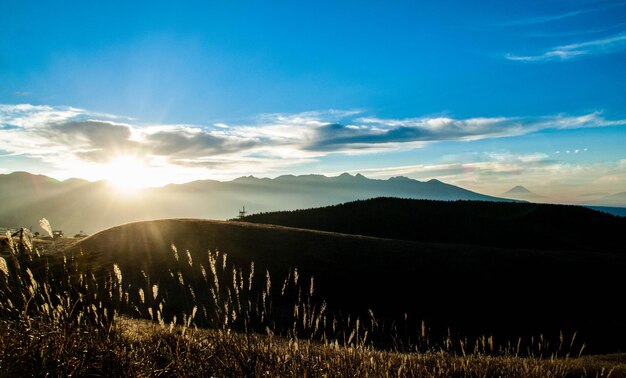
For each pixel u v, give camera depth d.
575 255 39.75
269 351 5.63
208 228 41.44
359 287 30.98
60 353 4.59
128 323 6.94
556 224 74.56
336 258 35.53
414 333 24.03
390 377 6.15
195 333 6.50
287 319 22.53
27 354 4.49
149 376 4.67
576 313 28.80
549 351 22.41
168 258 32.91
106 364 4.75
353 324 24.55
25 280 5.13
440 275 33.66
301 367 5.39
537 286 32.62
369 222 75.06
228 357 5.43
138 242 36.66
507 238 68.44
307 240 39.53
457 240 67.69
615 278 34.50
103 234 38.72
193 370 4.98
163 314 18.89
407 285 31.81
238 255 34.75
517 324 26.95
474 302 29.86
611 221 77.25
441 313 28.11
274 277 31.19
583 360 12.23
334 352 5.94
